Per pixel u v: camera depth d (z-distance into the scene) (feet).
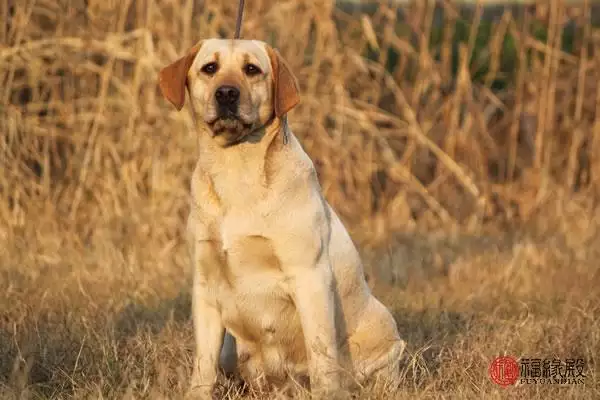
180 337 26.81
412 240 44.21
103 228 40.57
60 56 42.16
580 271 36.76
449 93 50.01
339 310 23.59
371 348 24.34
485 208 49.06
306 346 22.25
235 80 21.98
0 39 42.06
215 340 22.85
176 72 23.35
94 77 43.47
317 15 46.42
